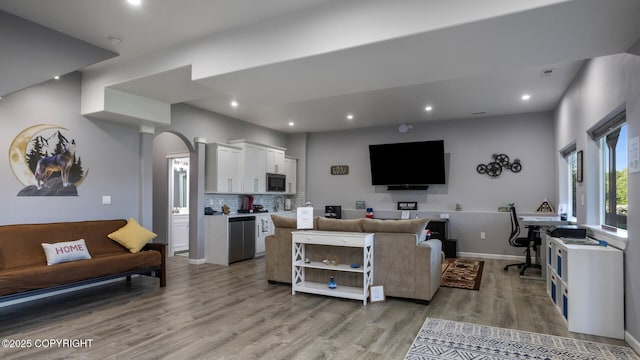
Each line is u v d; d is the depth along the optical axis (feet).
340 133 27.61
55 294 14.39
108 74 14.34
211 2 9.75
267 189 24.79
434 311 12.35
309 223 14.48
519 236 21.63
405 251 13.41
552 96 18.28
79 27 11.27
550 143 21.45
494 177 22.82
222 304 13.12
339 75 11.59
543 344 9.64
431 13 8.52
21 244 12.69
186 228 25.35
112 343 9.73
